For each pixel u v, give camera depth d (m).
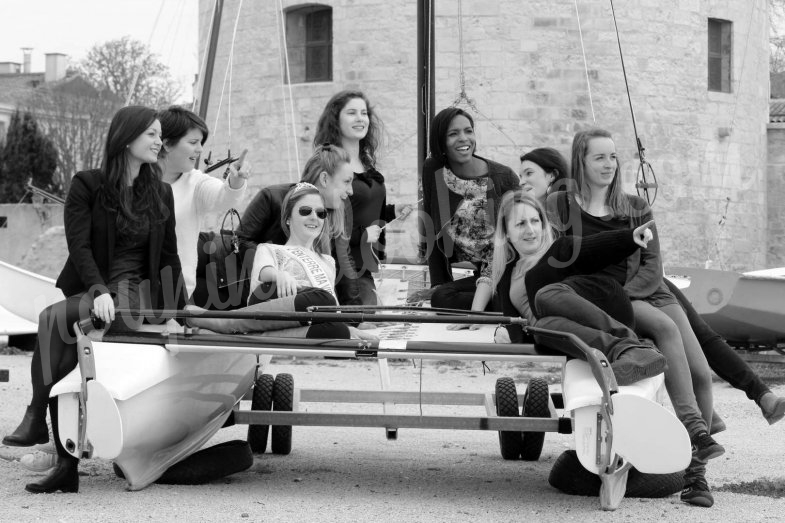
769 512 5.30
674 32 24.88
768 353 15.72
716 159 25.81
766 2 28.47
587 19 23.84
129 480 5.60
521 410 7.68
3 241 28.39
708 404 5.97
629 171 23.53
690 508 5.39
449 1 23.64
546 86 23.66
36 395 5.48
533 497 5.70
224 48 26.17
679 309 5.96
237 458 6.09
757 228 27.55
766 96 28.64
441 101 23.69
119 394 5.14
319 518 5.09
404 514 5.21
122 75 46.81
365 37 24.05
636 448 5.00
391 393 6.98
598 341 5.25
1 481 5.83
